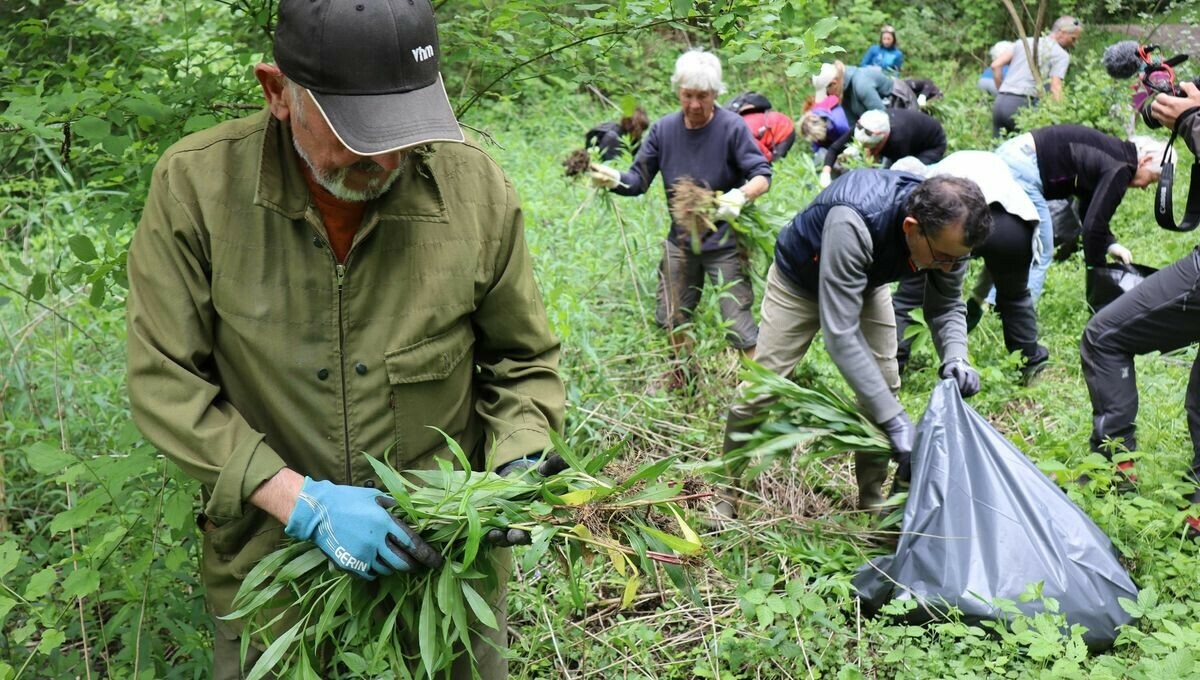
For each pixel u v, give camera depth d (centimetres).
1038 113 882
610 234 629
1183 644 282
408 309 208
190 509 249
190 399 198
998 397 493
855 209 347
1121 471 382
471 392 234
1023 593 313
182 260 198
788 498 408
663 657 330
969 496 338
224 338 205
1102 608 320
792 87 1167
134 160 303
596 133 711
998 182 504
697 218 480
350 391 209
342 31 178
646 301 575
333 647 252
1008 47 1043
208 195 197
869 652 326
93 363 470
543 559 358
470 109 351
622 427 446
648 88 642
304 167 200
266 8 303
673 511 221
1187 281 381
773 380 348
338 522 197
